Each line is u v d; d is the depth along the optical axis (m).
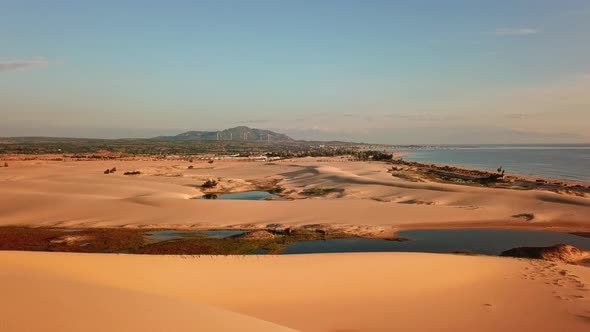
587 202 51.56
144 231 40.25
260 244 35.16
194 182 85.94
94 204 52.19
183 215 46.94
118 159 165.25
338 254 25.80
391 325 15.14
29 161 138.88
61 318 9.91
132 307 11.77
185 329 10.48
